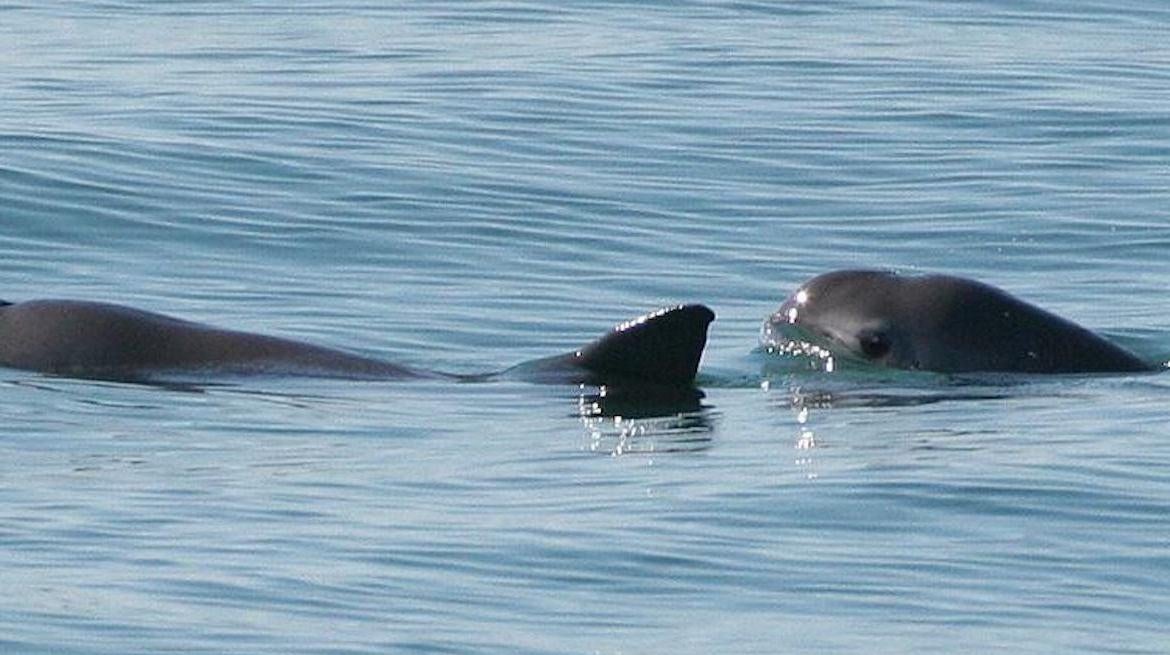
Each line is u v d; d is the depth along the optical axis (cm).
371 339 7044
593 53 11200
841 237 8375
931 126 9912
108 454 5622
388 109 9850
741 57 11200
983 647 4397
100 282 7544
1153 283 7819
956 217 8612
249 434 5831
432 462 5584
